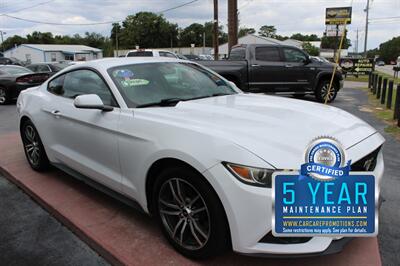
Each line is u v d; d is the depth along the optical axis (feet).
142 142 10.23
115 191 11.98
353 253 9.95
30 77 43.60
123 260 9.82
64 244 11.19
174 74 13.48
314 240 8.58
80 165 13.19
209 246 9.10
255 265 9.46
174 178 9.57
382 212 12.56
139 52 61.98
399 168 17.08
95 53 242.17
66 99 14.14
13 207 13.91
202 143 8.90
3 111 39.11
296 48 41.50
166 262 9.70
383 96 39.65
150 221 11.88
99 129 11.82
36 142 16.37
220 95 13.38
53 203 13.33
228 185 8.34
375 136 10.43
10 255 10.63
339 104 40.47
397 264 9.70
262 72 40.14
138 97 11.78
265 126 9.40
